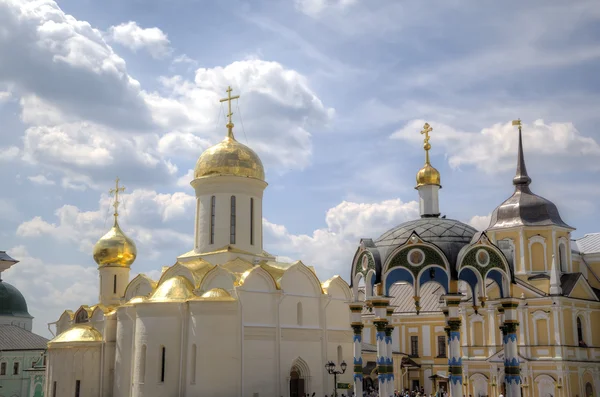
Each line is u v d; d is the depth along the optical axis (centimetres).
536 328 6362
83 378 6412
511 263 3878
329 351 6316
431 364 8119
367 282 3869
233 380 5416
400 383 7850
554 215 6819
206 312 5494
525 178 7025
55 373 6606
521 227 6706
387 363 3722
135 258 7294
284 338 5866
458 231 3897
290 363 5869
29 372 9100
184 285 5791
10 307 10331
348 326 6644
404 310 8488
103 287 7112
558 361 6128
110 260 7125
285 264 6488
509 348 3819
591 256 7438
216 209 6406
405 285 8856
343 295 6662
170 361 5497
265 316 5766
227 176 6381
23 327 10356
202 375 5369
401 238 3891
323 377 6178
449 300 3656
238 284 5591
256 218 6550
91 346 6462
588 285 6762
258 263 6278
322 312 6309
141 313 5666
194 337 5472
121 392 5988
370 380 7575
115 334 6538
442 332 8144
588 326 6588
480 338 6719
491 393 6462
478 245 3738
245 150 6594
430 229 3888
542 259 6675
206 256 6303
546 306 6316
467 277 4212
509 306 3831
